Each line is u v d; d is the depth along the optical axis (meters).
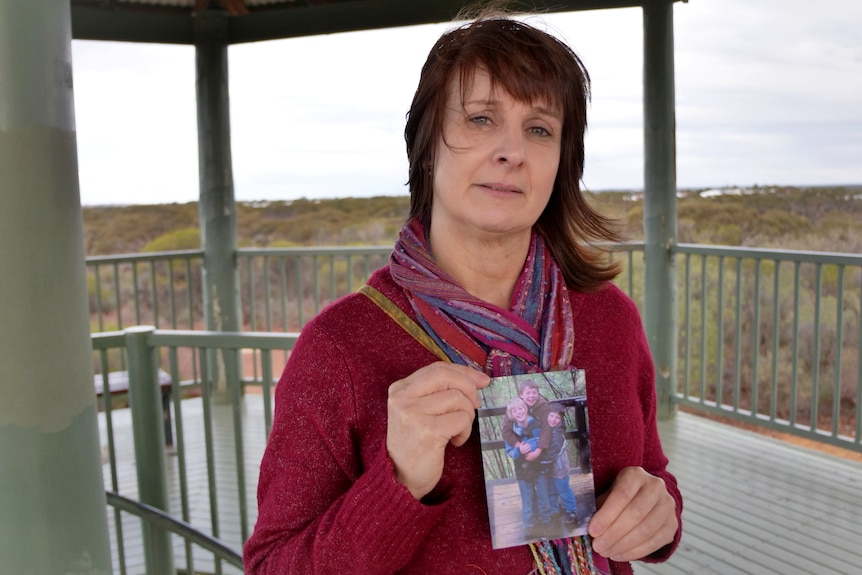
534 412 0.96
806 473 3.91
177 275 13.55
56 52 1.09
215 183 5.44
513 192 0.99
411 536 0.88
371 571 0.88
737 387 4.43
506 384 0.96
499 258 1.06
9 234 1.06
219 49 5.32
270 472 1.00
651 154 4.62
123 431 4.86
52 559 1.13
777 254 4.14
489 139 0.98
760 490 3.70
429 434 0.86
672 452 4.24
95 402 1.20
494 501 0.94
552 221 1.16
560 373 0.98
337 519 0.89
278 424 1.00
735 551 3.10
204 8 5.32
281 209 18.31
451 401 0.88
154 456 2.42
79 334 1.15
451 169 0.99
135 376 2.37
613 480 1.07
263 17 5.24
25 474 1.10
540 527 0.95
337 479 0.98
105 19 5.04
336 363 0.98
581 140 1.12
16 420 1.09
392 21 4.94
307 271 12.88
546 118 1.01
